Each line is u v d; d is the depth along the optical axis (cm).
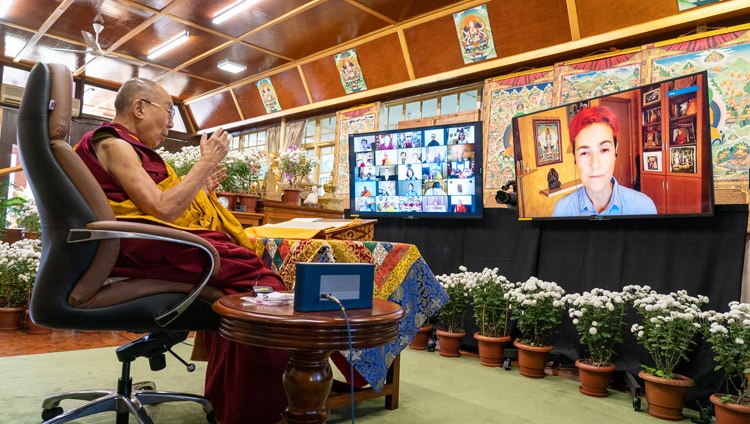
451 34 498
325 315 121
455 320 424
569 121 382
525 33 445
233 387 190
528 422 231
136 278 149
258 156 418
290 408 128
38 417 200
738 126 326
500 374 343
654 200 329
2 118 768
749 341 247
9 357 304
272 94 736
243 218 372
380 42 559
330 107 676
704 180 301
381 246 227
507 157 457
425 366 353
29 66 778
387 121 614
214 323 161
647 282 345
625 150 345
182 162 368
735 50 332
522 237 431
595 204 366
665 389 262
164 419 211
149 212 155
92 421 204
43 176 131
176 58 708
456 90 543
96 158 160
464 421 226
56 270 134
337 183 643
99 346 351
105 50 698
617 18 390
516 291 362
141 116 179
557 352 374
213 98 838
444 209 478
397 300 227
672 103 316
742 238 308
